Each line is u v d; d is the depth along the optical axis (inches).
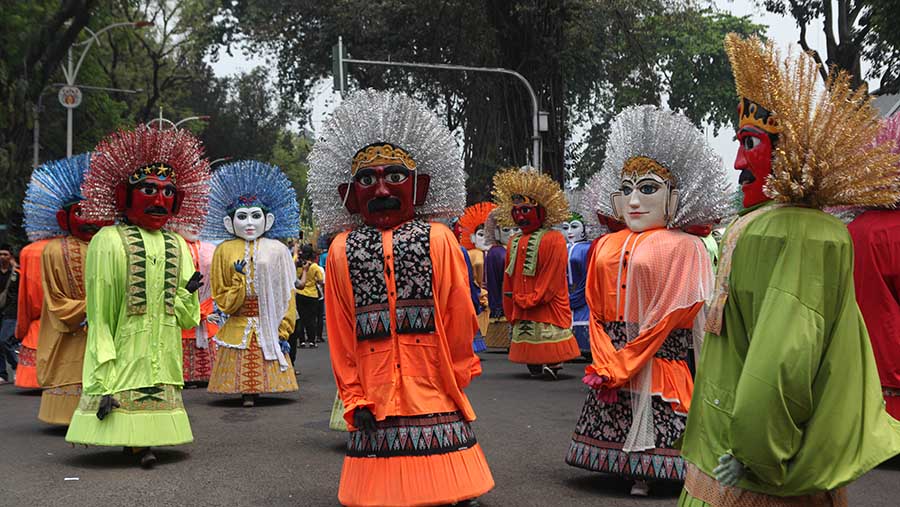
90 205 271.0
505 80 922.1
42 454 288.8
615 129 254.4
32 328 407.5
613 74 1096.8
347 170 215.5
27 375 405.4
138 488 243.9
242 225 390.0
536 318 462.6
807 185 125.8
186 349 450.0
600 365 230.2
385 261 201.6
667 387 229.0
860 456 121.4
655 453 227.5
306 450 295.0
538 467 266.7
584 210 335.0
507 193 472.1
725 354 132.6
